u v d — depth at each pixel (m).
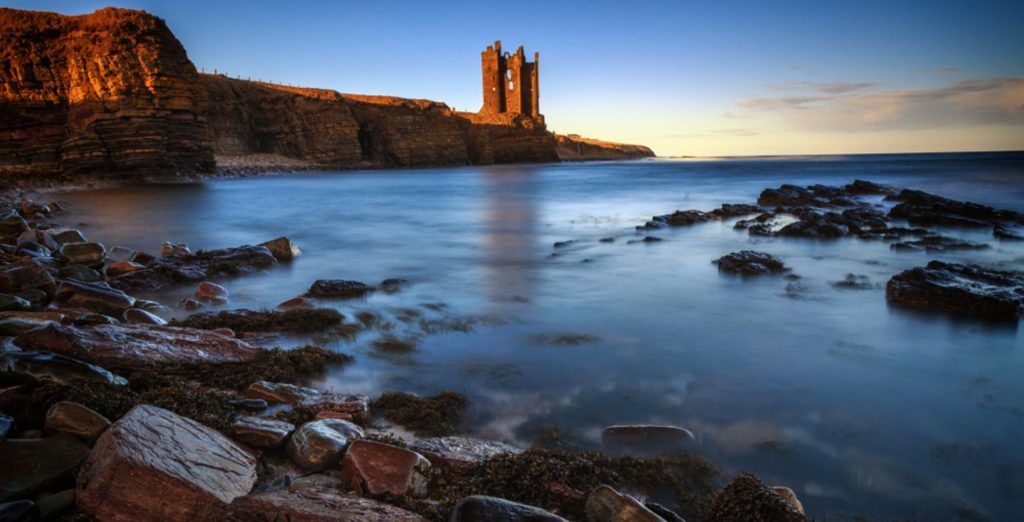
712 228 18.45
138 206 27.80
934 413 5.19
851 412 5.19
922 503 3.83
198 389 5.12
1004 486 4.03
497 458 3.99
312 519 2.94
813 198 26.28
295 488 3.52
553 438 4.61
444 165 110.19
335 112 93.50
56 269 10.15
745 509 3.34
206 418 4.23
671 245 15.21
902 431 4.84
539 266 12.51
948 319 8.14
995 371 6.23
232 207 28.31
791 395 5.56
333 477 3.77
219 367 5.93
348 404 4.88
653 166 114.50
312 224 21.58
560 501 3.62
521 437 4.64
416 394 5.48
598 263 12.75
